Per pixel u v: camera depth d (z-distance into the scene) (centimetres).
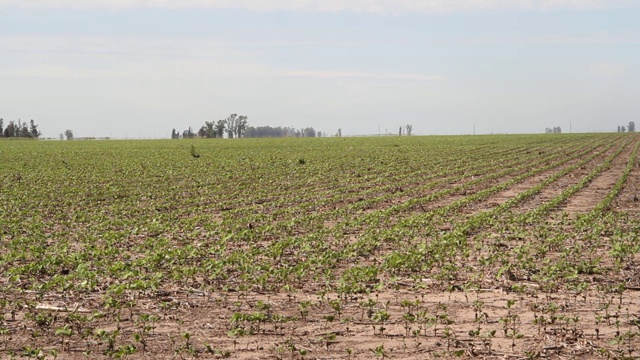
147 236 2003
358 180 3825
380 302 1230
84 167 4812
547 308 1177
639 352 957
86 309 1189
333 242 1852
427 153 6606
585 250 1702
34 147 8906
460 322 1106
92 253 1692
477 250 1692
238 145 9269
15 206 2686
